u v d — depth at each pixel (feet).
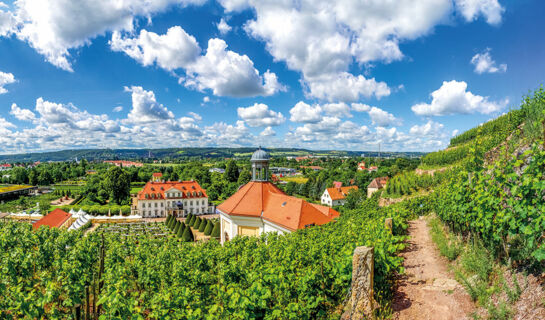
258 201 84.23
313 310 27.89
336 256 32.12
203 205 263.70
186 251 54.65
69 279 36.09
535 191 24.80
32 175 438.81
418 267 35.70
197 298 28.07
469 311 24.16
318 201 336.29
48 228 60.64
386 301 27.40
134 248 60.64
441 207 51.62
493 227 29.32
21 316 26.22
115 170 273.54
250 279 30.55
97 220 201.57
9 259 36.55
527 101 63.67
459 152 132.46
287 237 54.70
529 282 22.71
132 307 26.14
